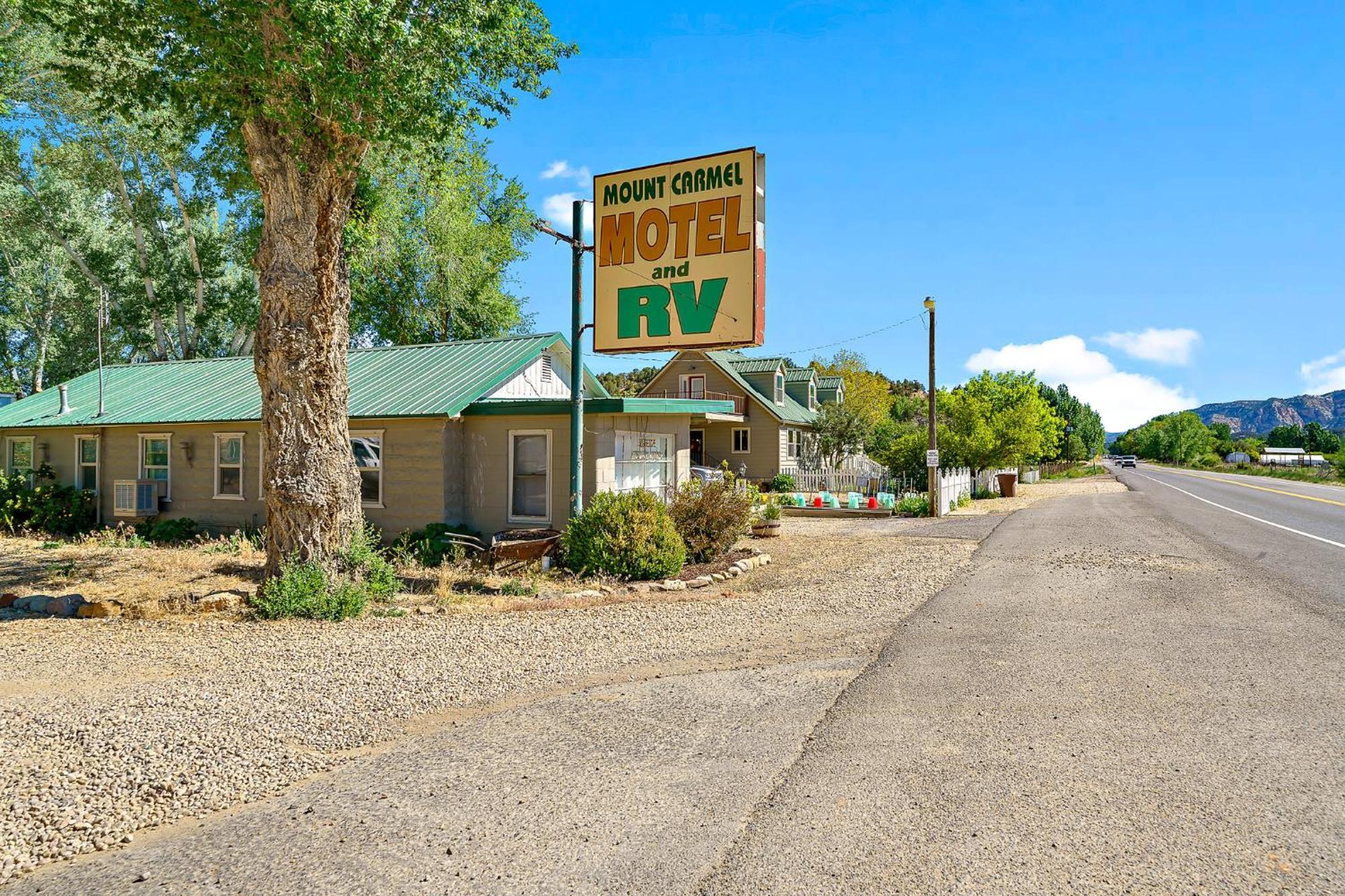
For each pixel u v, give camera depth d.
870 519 23.98
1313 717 5.29
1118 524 19.61
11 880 3.55
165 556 14.21
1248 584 10.41
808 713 5.63
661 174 12.54
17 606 9.57
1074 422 76.88
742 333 11.95
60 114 26.41
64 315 34.50
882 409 48.00
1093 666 6.65
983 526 20.28
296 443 10.14
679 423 16.62
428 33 9.95
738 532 13.88
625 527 11.80
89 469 19.94
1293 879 3.32
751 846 3.70
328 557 10.28
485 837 3.85
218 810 4.27
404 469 15.20
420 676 6.72
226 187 13.27
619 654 7.46
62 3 10.80
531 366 17.41
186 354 33.66
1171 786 4.24
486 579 11.63
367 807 4.21
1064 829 3.79
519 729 5.41
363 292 33.75
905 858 3.55
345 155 10.12
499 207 35.00
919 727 5.26
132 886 3.47
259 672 6.83
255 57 8.95
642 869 3.51
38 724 5.51
